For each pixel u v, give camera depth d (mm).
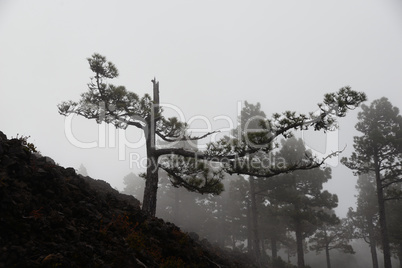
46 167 7633
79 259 5230
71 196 7664
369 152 28344
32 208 5973
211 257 10516
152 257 6926
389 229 29469
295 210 29234
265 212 35406
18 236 5004
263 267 28438
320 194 31750
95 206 7938
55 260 4781
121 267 5652
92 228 6672
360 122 33219
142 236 7703
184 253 8273
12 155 6879
